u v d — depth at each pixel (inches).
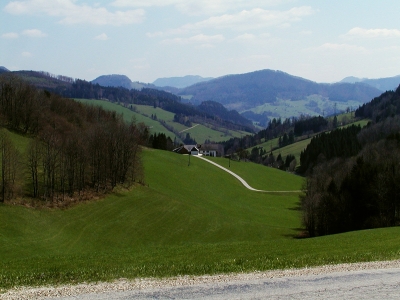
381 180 2765.7
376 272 1001.5
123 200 3454.7
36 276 937.5
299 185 6166.3
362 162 3075.8
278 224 3791.8
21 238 2273.6
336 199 2817.4
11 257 1961.1
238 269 1015.6
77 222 2775.6
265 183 5979.3
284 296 830.5
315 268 1033.5
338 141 7436.0
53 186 3070.9
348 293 852.6
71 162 3265.3
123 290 848.9
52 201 2962.6
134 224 3002.0
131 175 4092.0
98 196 3363.7
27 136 4301.2
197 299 804.6
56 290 840.3
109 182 3784.5
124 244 2623.0
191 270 1000.9
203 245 1539.1
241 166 6884.8
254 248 1392.7
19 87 4692.4
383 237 1630.2
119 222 2972.4
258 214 4192.9
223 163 6879.9
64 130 4613.7
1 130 4047.7
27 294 811.4
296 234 3193.9
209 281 916.6
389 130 7007.9
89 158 3580.2
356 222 2797.7
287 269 1025.5
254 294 838.5
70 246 2373.3
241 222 3511.3
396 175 2780.5
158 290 852.6
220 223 3373.5
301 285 898.7
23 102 4503.0
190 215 3464.6
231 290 860.0
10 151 2923.2
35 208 2755.9
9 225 2389.3
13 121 4399.6
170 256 1235.9
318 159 6840.6
